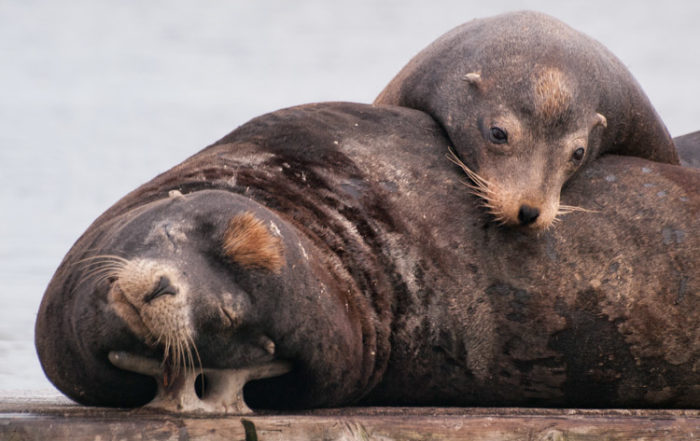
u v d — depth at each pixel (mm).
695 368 27453
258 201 26297
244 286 22734
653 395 27734
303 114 29438
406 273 26719
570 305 27188
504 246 27625
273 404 25500
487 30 35750
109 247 23141
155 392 24203
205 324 22375
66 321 23719
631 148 34969
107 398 24531
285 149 28047
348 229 26656
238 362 23250
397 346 26500
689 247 27719
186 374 23188
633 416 25266
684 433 24562
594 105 33125
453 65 35125
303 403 25312
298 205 26609
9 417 22547
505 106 32750
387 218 27219
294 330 23438
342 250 26234
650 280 27391
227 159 27562
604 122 32719
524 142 31812
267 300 22891
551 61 33656
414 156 29016
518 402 27750
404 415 24422
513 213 27641
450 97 34250
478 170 32156
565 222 28266
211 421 22281
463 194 28406
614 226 28188
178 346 22250
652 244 27812
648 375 27484
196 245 22734
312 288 23766
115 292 22312
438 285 26922
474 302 27047
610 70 34531
